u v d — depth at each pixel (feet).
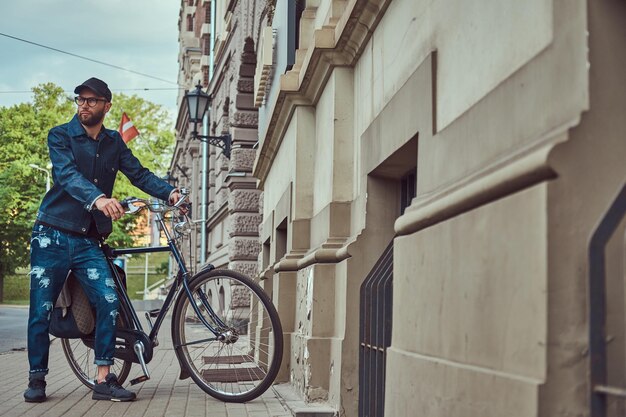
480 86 9.96
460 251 9.45
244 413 16.79
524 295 7.53
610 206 6.77
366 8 16.01
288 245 24.25
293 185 23.68
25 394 18.19
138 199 19.56
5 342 41.32
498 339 8.18
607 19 7.30
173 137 181.57
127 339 19.10
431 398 10.10
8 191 155.74
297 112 23.15
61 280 18.76
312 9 24.14
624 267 7.03
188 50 99.86
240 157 54.39
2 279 166.09
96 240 19.10
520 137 8.39
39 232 18.69
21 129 161.07
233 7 59.00
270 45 29.25
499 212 8.25
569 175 7.14
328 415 16.16
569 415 7.01
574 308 7.09
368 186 16.21
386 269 14.87
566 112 7.51
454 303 9.61
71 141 18.99
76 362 20.77
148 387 21.13
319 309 18.02
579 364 7.05
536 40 8.36
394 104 13.97
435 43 12.03
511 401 7.56
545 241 7.10
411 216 11.46
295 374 20.15
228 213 58.75
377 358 14.47
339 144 18.70
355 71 18.66
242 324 18.70
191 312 19.10
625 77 7.30
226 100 64.59
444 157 10.86
